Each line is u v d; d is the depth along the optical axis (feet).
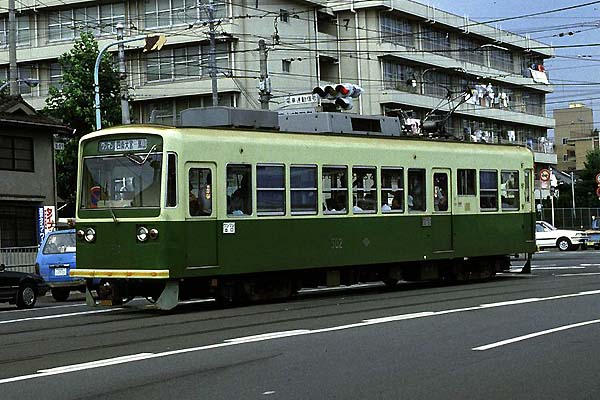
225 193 61.98
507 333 46.75
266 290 66.74
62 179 155.43
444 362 37.83
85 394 31.63
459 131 227.81
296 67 185.37
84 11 194.08
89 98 151.12
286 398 30.42
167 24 183.73
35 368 37.78
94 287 65.36
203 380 34.04
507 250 86.02
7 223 123.95
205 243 60.54
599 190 186.39
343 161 70.28
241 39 174.70
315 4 189.37
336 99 82.28
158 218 58.70
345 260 70.03
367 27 199.82
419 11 207.72
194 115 66.54
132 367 37.22
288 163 66.23
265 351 41.09
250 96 176.76
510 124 251.80
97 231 61.46
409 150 76.02
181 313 60.18
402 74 206.28
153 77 184.85
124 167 60.90
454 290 75.41
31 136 127.13
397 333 47.01
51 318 60.49
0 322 58.90
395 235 74.28
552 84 239.30
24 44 200.64
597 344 42.73
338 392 31.45
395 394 31.12
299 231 66.74
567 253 151.64
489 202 84.23
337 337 45.62
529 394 31.12
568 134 444.96
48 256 85.51
